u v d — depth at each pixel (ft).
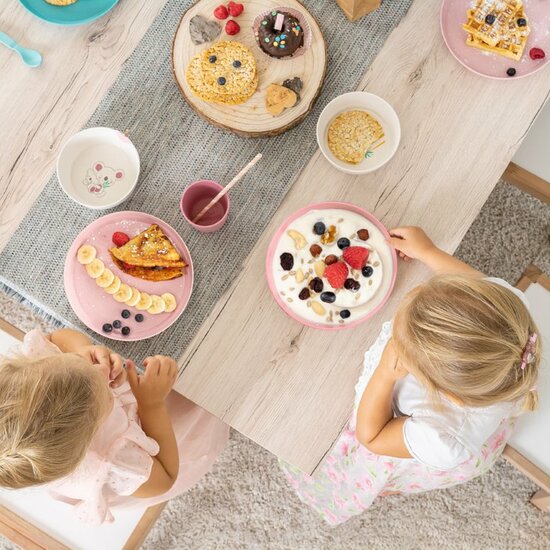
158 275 3.65
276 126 3.74
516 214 5.90
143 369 3.65
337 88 3.87
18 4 3.94
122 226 3.68
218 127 3.79
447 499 5.86
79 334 3.67
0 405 2.84
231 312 3.68
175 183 3.82
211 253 3.75
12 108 3.86
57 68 3.90
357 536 5.85
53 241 3.75
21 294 3.74
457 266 3.51
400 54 3.89
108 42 3.92
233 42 3.74
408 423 3.54
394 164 3.79
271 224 3.77
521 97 3.84
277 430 3.60
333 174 3.79
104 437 3.36
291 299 3.59
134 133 3.84
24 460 2.82
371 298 3.59
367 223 3.63
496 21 3.85
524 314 3.11
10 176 3.81
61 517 4.27
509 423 4.22
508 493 5.84
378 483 4.40
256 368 3.64
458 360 2.96
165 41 3.92
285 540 5.86
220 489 5.88
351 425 4.38
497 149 3.79
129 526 4.42
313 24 3.80
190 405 4.59
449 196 3.77
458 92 3.84
